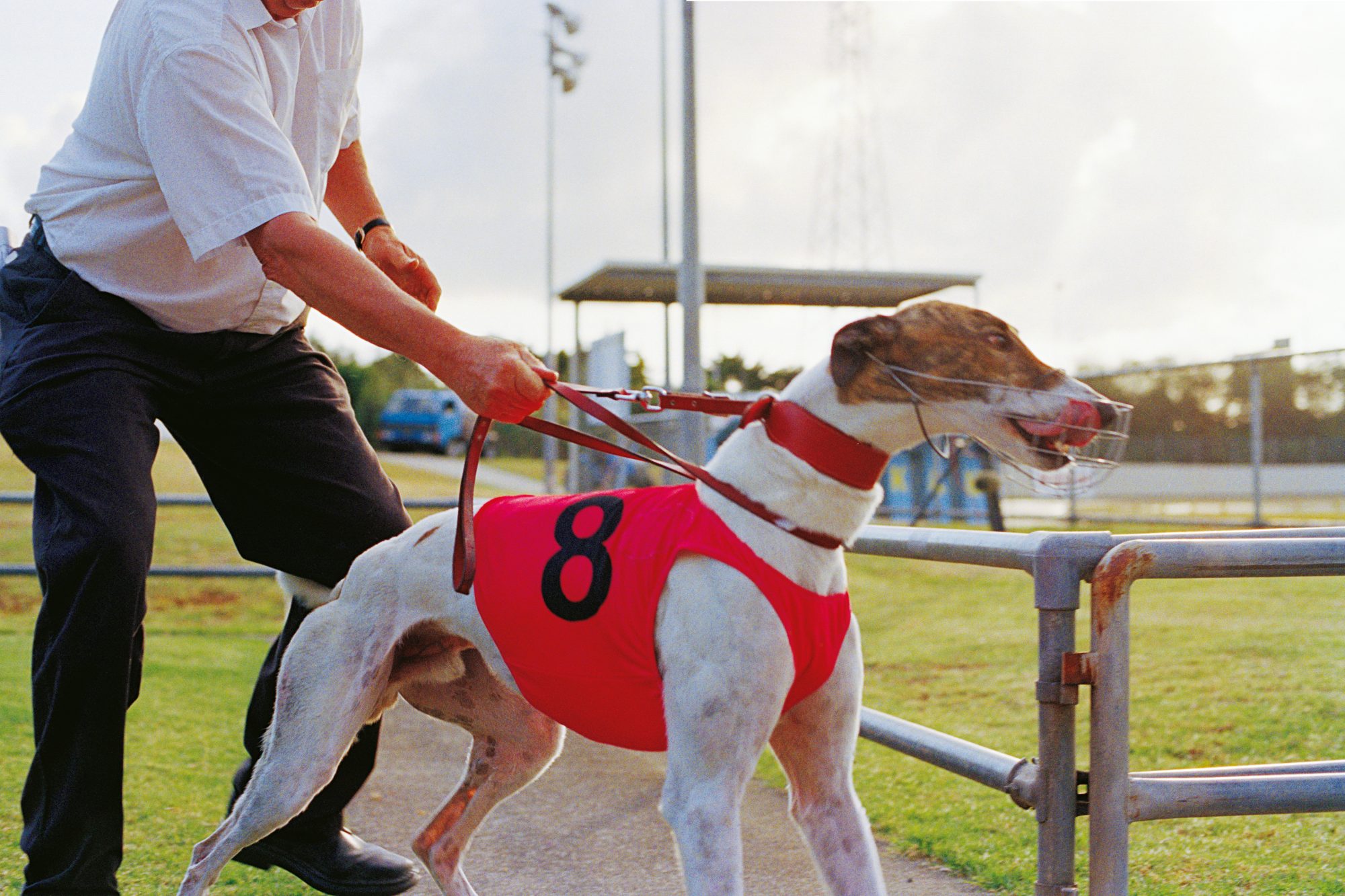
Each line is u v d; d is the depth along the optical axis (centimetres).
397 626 228
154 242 225
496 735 253
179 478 1320
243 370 247
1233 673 482
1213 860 282
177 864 286
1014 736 404
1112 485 1867
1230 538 214
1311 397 1841
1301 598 698
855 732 201
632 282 1220
